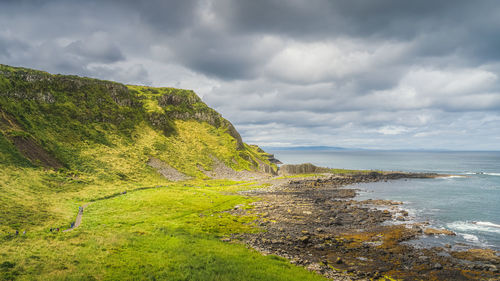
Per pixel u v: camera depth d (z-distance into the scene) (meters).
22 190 69.81
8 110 114.88
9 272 26.95
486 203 88.81
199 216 67.50
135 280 28.23
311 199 96.25
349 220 66.38
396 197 101.62
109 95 183.88
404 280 35.09
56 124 133.50
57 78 159.88
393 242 50.34
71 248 36.50
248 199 95.31
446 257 43.34
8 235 40.34
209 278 29.78
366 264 40.06
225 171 177.50
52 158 106.94
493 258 42.78
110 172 117.69
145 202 77.88
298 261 39.84
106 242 40.34
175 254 36.88
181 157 173.12
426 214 73.50
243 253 40.06
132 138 166.75
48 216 54.91
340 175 168.50
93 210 65.94
